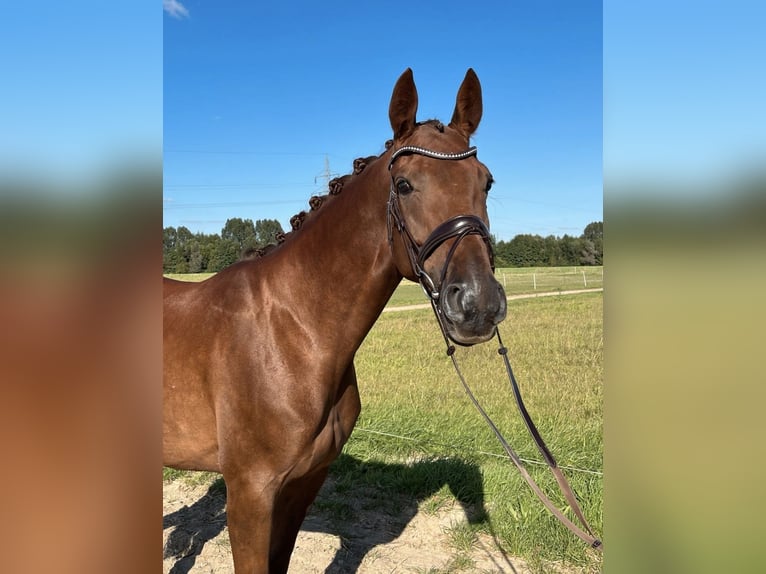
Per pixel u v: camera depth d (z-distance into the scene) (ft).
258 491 6.49
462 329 5.27
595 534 10.46
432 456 14.55
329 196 7.35
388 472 13.85
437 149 6.00
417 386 22.30
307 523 11.80
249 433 6.50
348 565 10.16
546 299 67.21
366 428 16.67
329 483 13.64
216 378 6.72
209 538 11.34
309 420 6.48
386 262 6.41
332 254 6.57
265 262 7.20
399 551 10.65
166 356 7.11
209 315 7.04
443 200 5.73
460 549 10.68
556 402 19.54
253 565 6.54
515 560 10.30
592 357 28.55
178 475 14.40
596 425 16.47
